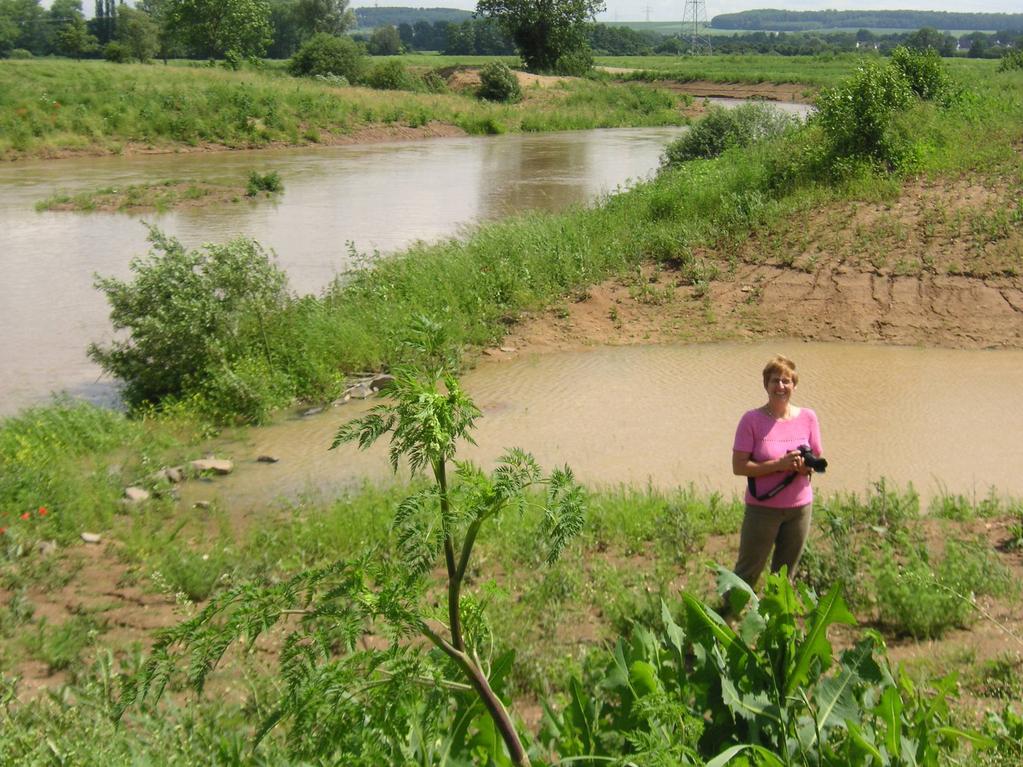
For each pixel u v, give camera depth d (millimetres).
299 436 10562
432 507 2852
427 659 3160
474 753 3176
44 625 5914
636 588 6195
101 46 116562
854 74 20391
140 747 3959
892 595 5629
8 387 12266
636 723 3203
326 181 30859
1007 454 9195
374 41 155625
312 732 3162
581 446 9750
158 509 8547
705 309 14125
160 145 39375
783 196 17578
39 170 33469
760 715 3268
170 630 2844
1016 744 3658
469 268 15133
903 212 16000
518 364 12586
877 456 9211
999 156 18062
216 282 12203
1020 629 5426
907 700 3910
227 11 67125
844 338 13094
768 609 3402
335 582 3594
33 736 4043
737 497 8273
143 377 11758
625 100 61125
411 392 2754
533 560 6715
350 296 14430
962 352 12422
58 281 17734
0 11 137625
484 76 60125
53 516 8008
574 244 16109
